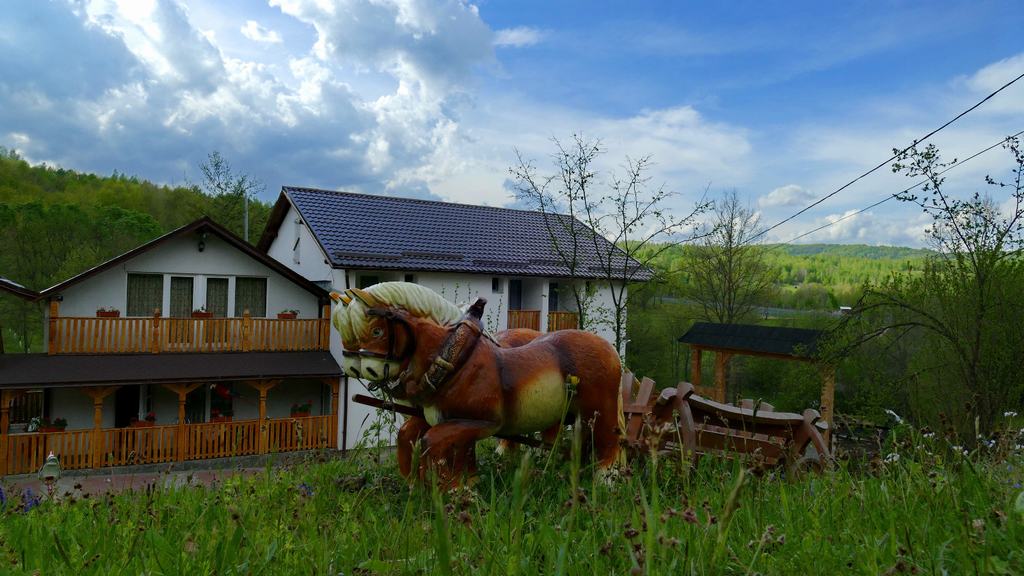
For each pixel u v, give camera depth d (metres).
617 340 19.56
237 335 18.84
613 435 5.99
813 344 18.08
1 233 32.81
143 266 18.36
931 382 15.59
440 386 5.46
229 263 19.52
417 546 3.00
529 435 6.68
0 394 15.33
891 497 3.47
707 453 5.82
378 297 5.38
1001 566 2.16
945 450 3.83
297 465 6.82
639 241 19.86
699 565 2.31
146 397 18.11
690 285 34.44
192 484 5.94
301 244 23.08
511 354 5.82
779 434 6.21
